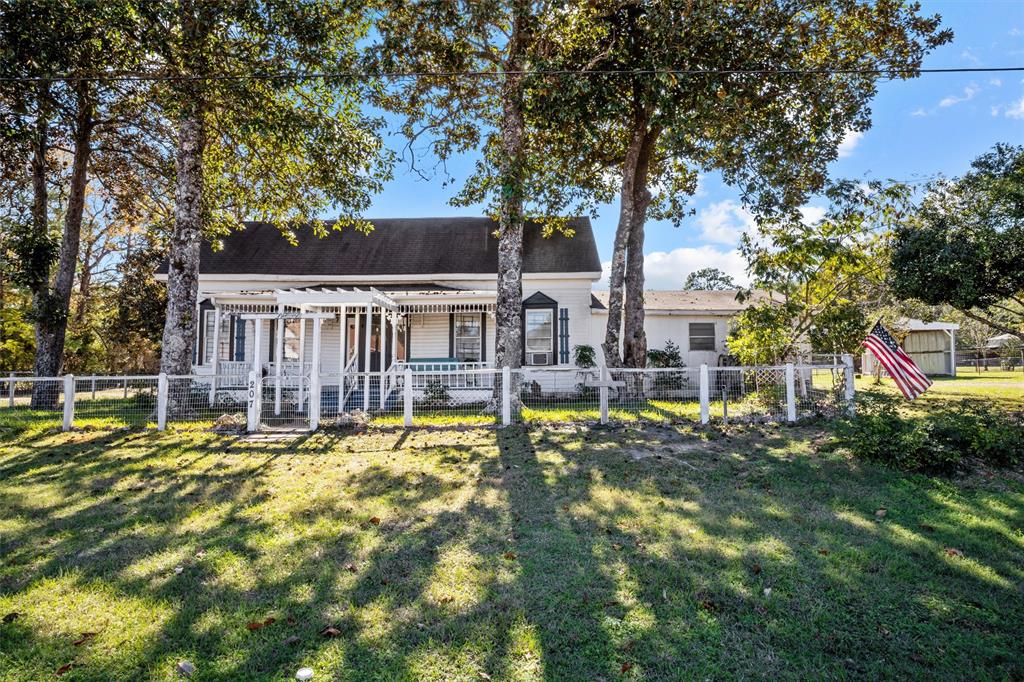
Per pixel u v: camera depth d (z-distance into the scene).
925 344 30.14
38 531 5.24
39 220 15.45
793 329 14.23
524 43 12.86
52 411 12.34
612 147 18.06
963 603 3.83
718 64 13.02
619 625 3.54
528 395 13.08
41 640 3.37
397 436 9.64
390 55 12.20
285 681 3.00
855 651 3.29
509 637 3.39
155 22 10.03
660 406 11.90
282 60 11.42
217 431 10.10
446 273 19.09
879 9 13.68
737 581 4.13
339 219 15.58
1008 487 6.23
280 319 13.16
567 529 5.23
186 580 4.18
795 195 16.36
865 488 6.34
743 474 7.00
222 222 18.05
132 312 27.33
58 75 10.98
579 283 18.98
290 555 4.64
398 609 3.73
